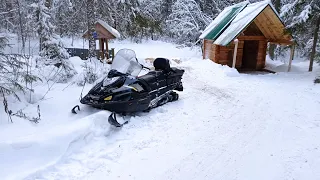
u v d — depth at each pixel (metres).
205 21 21.73
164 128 5.25
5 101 4.73
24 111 5.14
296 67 13.18
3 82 5.64
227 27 12.83
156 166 3.87
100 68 8.77
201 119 5.81
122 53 6.27
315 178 3.60
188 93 8.01
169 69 6.84
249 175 3.70
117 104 5.25
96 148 4.30
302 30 11.23
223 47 12.91
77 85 7.45
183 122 5.60
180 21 22.00
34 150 3.75
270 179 3.60
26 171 3.41
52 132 4.18
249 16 11.50
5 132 4.12
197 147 4.48
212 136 4.93
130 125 5.25
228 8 15.20
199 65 12.93
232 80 10.05
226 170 3.82
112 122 4.82
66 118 5.13
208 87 8.81
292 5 11.41
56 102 5.88
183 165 3.92
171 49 21.84
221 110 6.45
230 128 5.33
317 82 9.48
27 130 4.39
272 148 4.48
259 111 6.39
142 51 20.20
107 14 13.85
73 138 4.19
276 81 9.91
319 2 10.71
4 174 3.27
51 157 3.78
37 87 6.73
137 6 23.14
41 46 9.27
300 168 3.85
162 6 27.28
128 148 4.37
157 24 26.00
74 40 21.61
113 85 5.44
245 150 4.41
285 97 7.61
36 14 9.77
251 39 12.76
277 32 12.22
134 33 24.33
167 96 6.93
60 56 8.05
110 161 3.96
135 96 5.48
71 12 16.91
